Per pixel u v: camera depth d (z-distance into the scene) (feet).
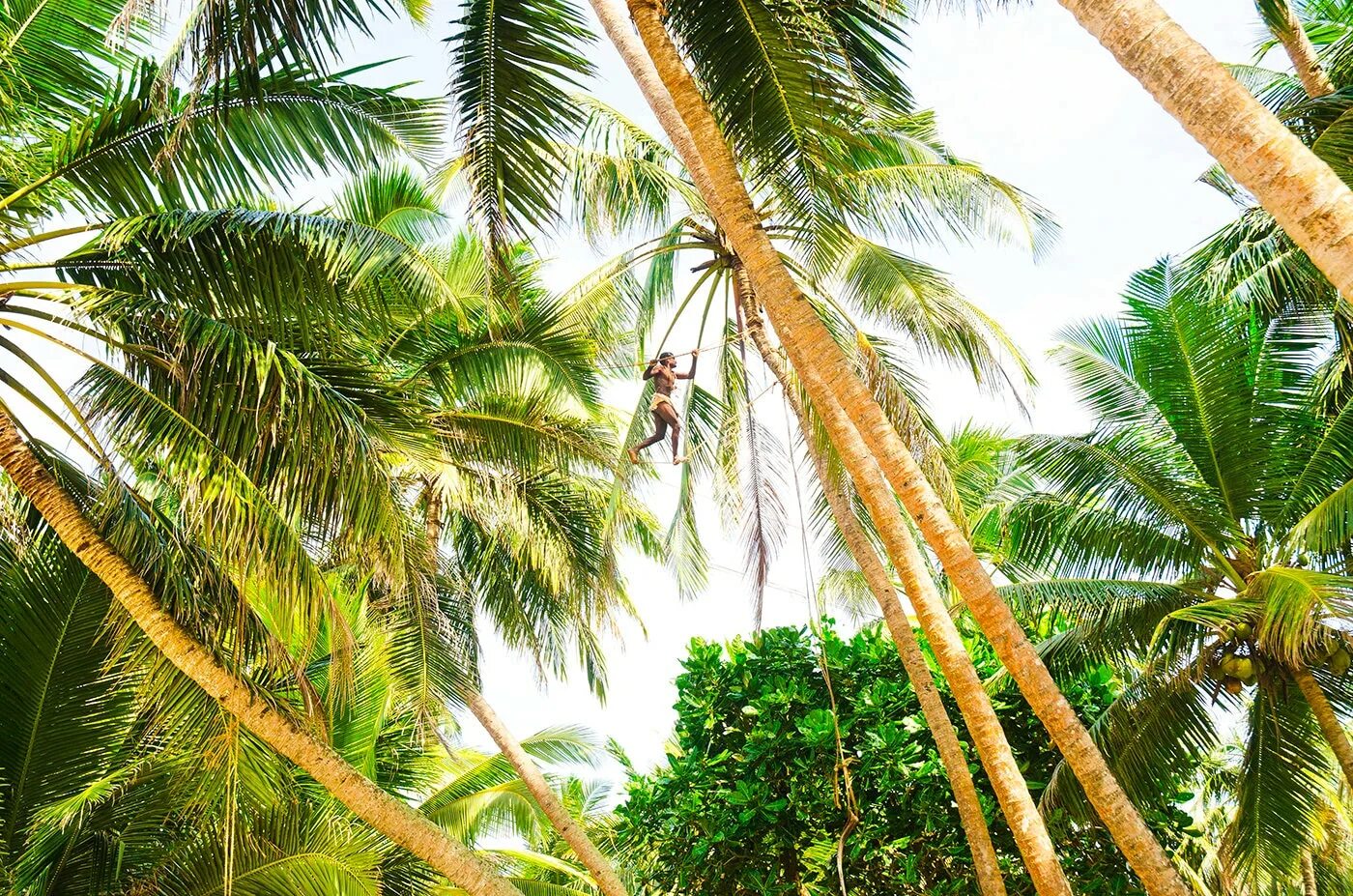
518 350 42.37
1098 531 41.45
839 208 28.37
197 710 27.66
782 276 26.27
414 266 26.14
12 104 26.84
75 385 25.40
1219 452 40.14
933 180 39.63
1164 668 39.06
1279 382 39.86
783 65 26.35
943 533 25.03
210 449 25.05
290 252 25.94
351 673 27.91
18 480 24.97
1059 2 17.28
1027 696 24.16
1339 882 57.21
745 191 26.84
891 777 31.63
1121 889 31.65
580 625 46.06
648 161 41.42
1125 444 41.01
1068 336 43.93
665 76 26.53
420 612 37.58
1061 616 42.98
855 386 25.73
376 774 42.47
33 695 29.07
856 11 28.53
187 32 24.09
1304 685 36.45
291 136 28.12
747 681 34.94
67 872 30.66
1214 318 39.34
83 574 29.32
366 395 28.09
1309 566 39.29
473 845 48.98
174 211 25.43
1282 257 33.53
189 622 25.62
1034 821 24.72
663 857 33.73
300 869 30.45
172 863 31.04
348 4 24.43
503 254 26.35
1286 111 32.04
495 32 26.48
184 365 25.16
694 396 45.68
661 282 46.50
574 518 46.11
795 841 32.27
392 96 28.60
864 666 35.37
